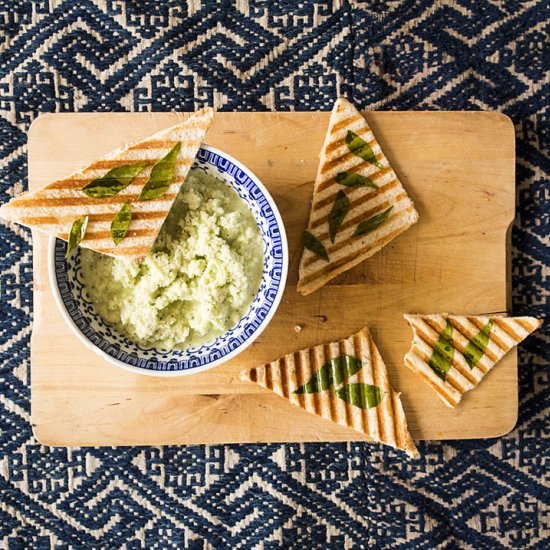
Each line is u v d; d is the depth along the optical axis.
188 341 0.57
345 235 0.61
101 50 0.66
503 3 0.67
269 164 0.62
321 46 0.67
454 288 0.63
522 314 0.67
